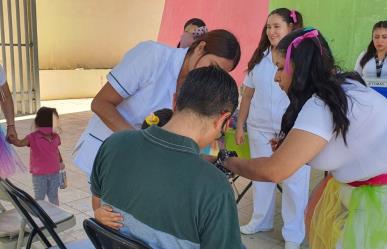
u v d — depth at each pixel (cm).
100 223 134
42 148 321
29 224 208
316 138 152
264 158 164
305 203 301
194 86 125
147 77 200
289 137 156
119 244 132
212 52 185
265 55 293
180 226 121
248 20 645
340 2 526
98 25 1048
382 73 401
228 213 118
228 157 177
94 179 141
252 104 304
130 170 126
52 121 325
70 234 321
